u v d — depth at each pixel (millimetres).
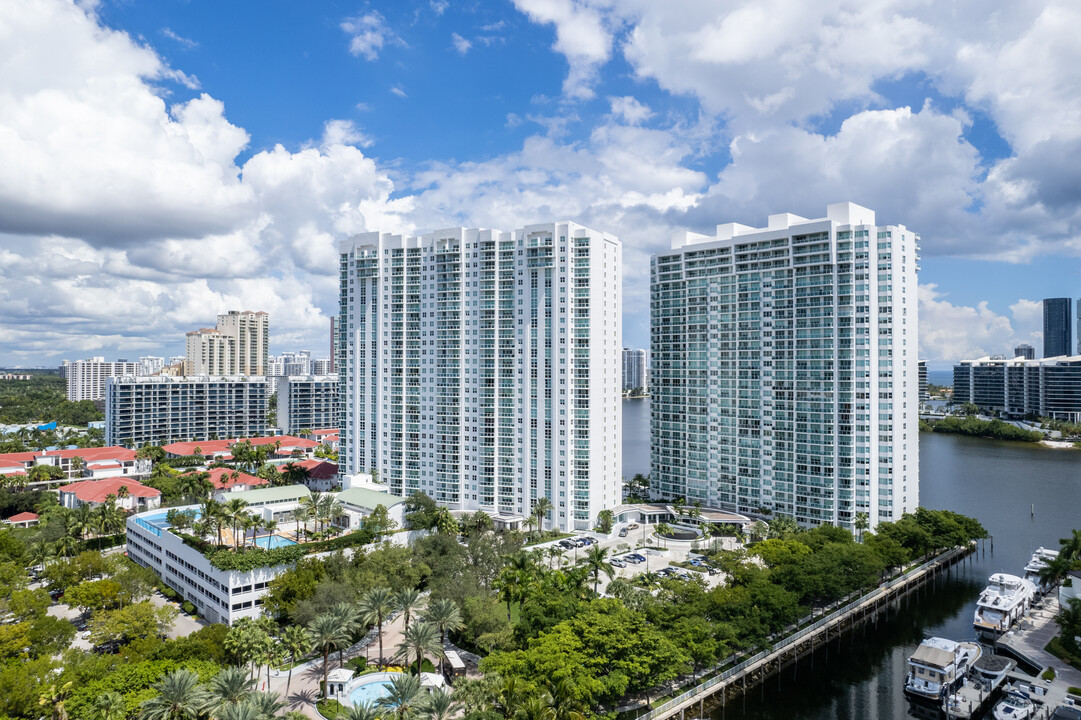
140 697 97188
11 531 195500
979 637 151375
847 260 199500
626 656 111250
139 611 128750
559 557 180125
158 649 111625
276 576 145000
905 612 166750
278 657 112438
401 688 94750
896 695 128875
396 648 135375
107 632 124250
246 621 116500
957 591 179750
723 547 197250
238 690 94188
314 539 181625
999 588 163375
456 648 133625
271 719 88812
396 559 156625
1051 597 169625
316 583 137125
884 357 195500
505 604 144250
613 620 117688
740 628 129250
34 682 100500
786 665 139125
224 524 157875
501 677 103188
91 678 104875
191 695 89625
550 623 120625
